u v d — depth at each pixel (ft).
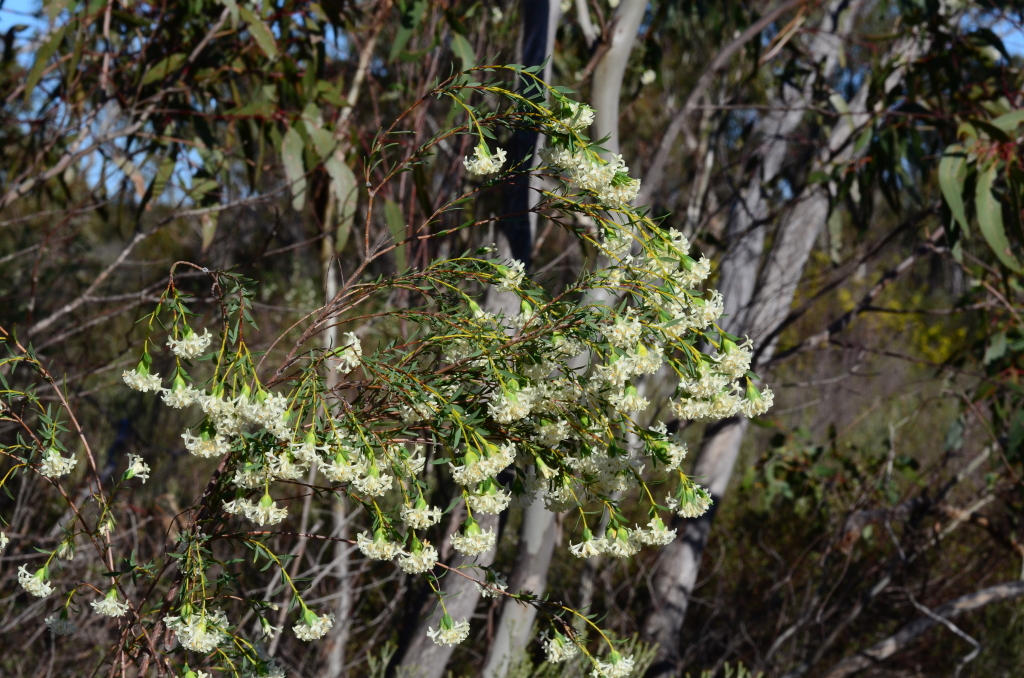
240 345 3.90
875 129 11.73
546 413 4.24
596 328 3.90
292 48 11.78
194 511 4.51
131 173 11.09
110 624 9.56
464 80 4.25
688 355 3.86
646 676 12.10
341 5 10.61
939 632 13.44
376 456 4.02
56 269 13.88
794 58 14.02
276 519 3.84
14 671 9.59
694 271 3.90
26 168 11.27
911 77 11.96
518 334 4.20
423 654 8.31
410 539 3.84
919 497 13.04
